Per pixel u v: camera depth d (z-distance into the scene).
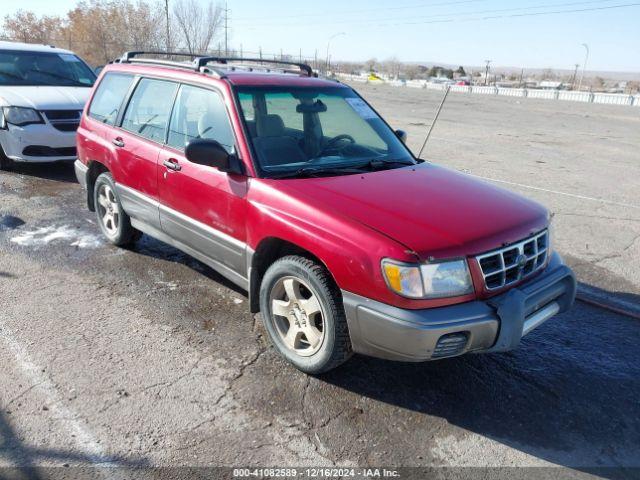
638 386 3.67
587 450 3.04
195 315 4.37
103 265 5.28
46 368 3.56
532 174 10.54
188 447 2.93
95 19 37.59
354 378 3.62
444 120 20.69
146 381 3.47
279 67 5.70
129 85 5.27
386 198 3.49
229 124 4.01
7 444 2.89
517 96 46.38
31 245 5.73
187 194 4.30
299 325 3.62
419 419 3.24
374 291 3.04
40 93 8.59
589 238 6.71
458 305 3.05
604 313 4.74
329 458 2.90
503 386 3.61
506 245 3.23
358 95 4.99
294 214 3.42
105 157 5.36
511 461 2.94
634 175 10.90
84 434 2.99
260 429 3.09
